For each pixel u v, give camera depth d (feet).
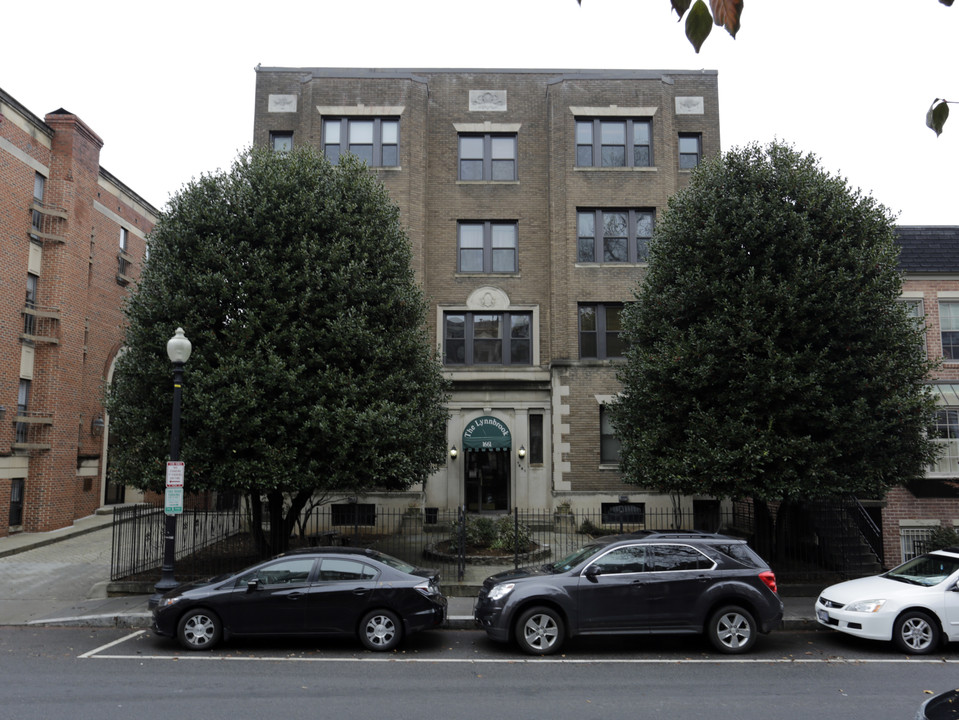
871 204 47.14
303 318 45.78
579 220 77.66
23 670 29.71
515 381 75.87
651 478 45.93
